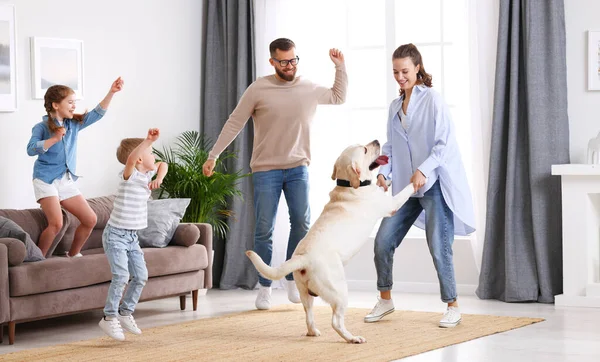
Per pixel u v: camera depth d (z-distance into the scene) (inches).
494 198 234.7
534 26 228.2
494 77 237.9
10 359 154.3
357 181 165.3
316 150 264.2
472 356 151.1
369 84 266.1
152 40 263.6
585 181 218.5
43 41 229.5
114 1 250.8
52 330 191.6
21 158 225.5
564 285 221.1
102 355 156.8
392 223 185.2
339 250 162.4
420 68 182.9
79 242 205.0
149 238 212.5
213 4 279.4
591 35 228.7
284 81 209.3
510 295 228.1
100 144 245.9
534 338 169.3
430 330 177.6
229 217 269.0
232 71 274.4
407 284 251.4
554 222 228.4
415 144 181.5
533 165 228.1
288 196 210.4
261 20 270.1
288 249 211.9
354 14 266.7
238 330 182.1
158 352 158.7
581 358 149.3
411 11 263.3
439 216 179.2
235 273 268.1
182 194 254.5
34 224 204.2
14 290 171.3
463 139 246.5
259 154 211.2
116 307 169.8
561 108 227.9
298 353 154.5
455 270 246.5
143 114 259.9
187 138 272.1
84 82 241.1
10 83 222.1
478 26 239.3
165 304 230.2
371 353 153.2
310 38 266.8
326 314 204.5
